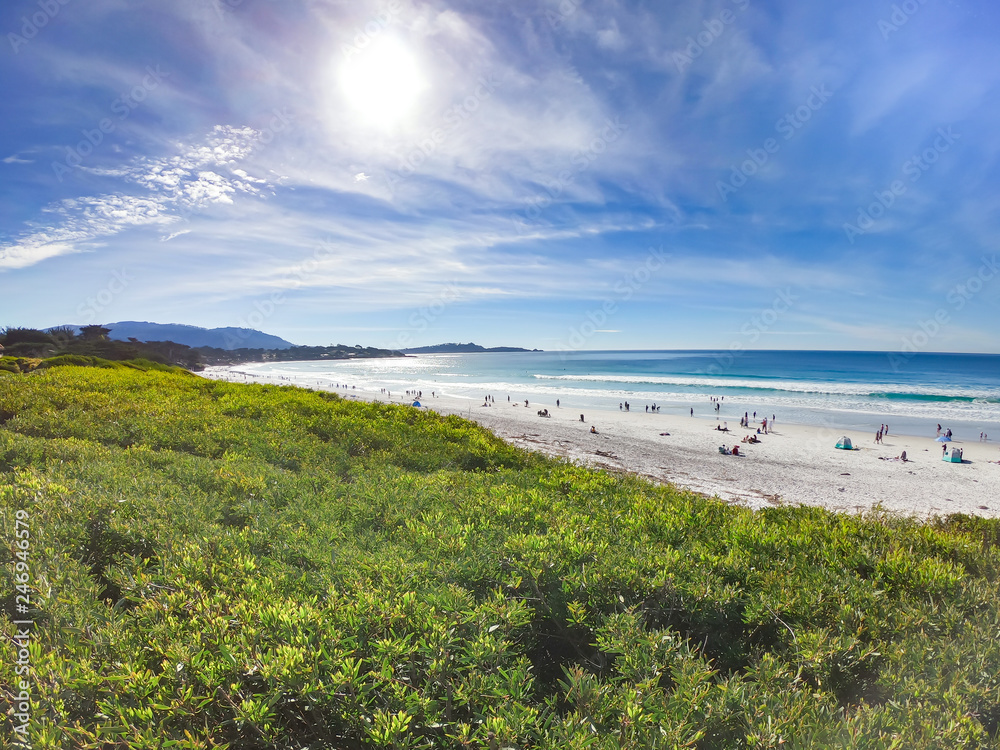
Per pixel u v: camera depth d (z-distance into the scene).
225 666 2.80
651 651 3.47
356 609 3.53
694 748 2.71
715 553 5.68
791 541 6.05
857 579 4.90
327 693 2.68
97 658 3.13
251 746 2.68
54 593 3.78
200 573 4.25
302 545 5.18
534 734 2.74
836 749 2.65
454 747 2.69
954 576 4.71
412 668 3.11
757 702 3.02
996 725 3.16
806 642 3.69
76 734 2.56
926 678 3.43
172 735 2.58
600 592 4.19
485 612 3.55
